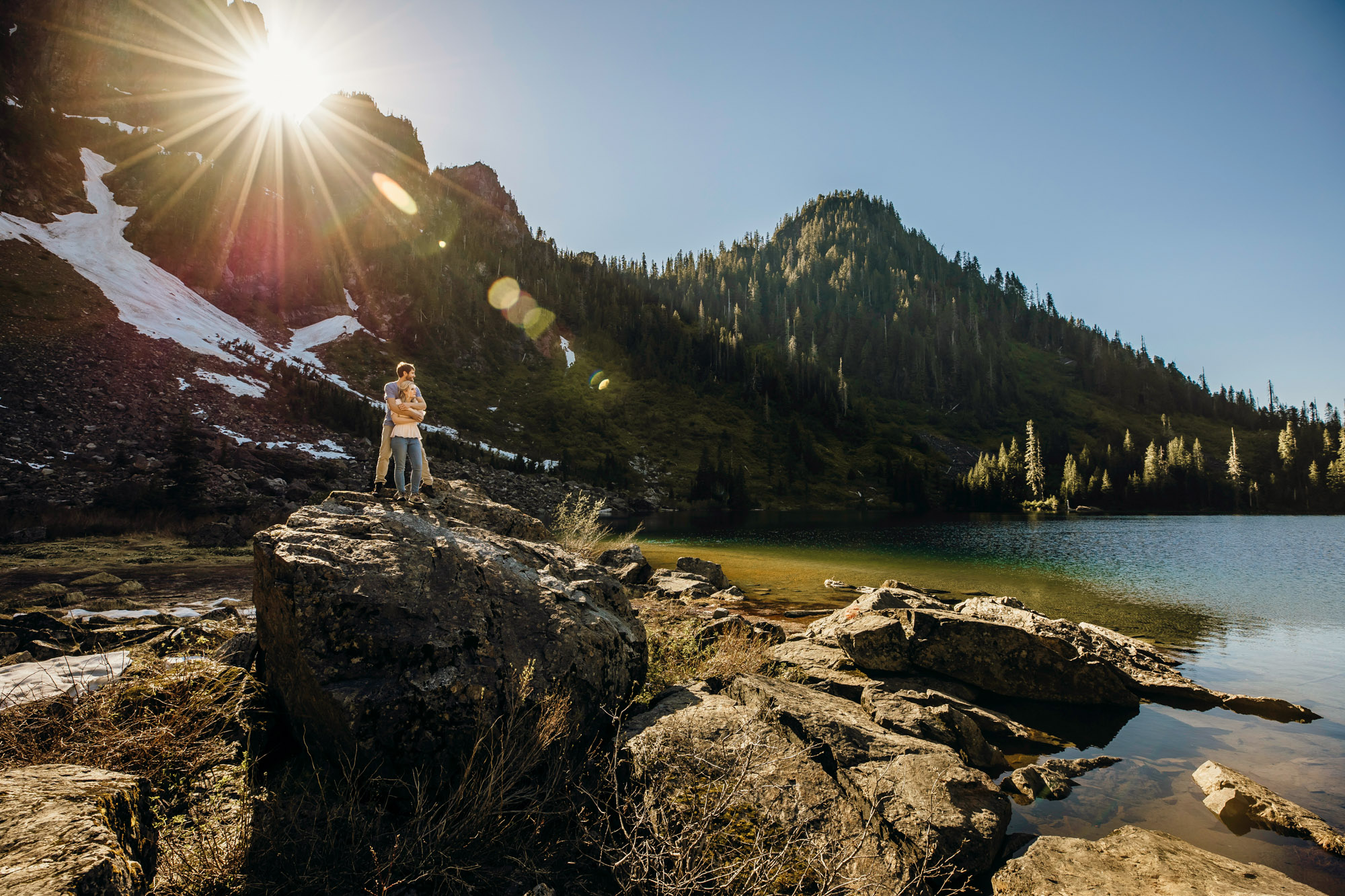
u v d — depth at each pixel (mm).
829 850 4031
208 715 4418
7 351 44062
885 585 17906
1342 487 106688
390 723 4098
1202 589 18859
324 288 111250
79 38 114000
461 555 5297
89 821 2576
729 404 126188
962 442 144500
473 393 106250
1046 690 8805
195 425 44750
